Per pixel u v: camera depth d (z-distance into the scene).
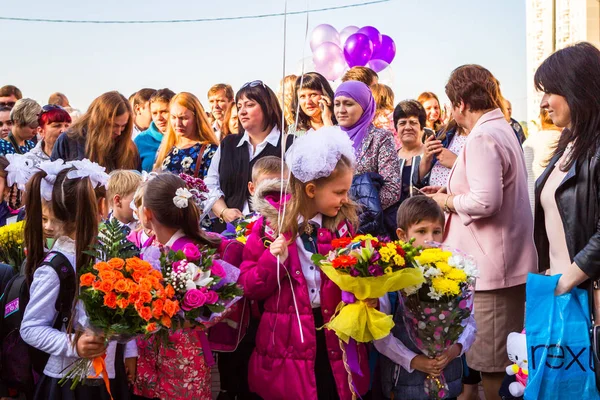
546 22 18.05
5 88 7.68
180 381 3.28
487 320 3.97
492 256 3.95
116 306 2.84
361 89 5.08
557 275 3.18
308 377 3.16
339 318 3.05
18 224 4.00
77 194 3.10
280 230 3.26
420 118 5.70
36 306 3.04
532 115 17.89
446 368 3.39
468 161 3.95
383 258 3.01
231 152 5.13
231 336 3.43
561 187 3.21
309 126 6.02
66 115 6.03
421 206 3.59
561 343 3.13
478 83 4.06
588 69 3.17
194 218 3.37
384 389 3.36
